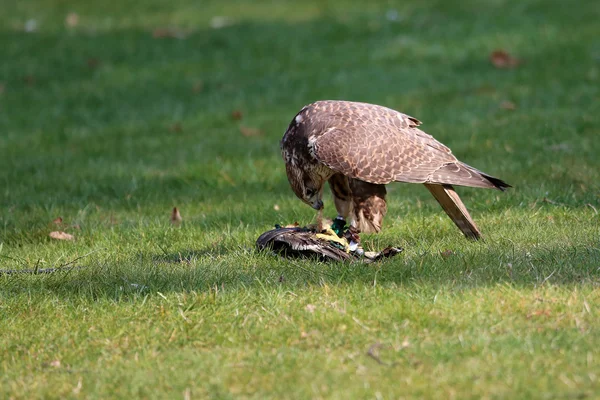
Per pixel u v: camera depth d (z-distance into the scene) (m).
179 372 7.70
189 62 26.27
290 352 7.94
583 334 7.85
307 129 11.05
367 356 7.78
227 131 19.84
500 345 7.72
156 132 20.31
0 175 16.92
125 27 30.23
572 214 12.05
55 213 13.98
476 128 18.02
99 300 9.53
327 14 30.59
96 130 20.83
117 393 7.43
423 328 8.30
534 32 25.70
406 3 31.12
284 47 27.09
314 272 9.92
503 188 10.61
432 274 9.66
